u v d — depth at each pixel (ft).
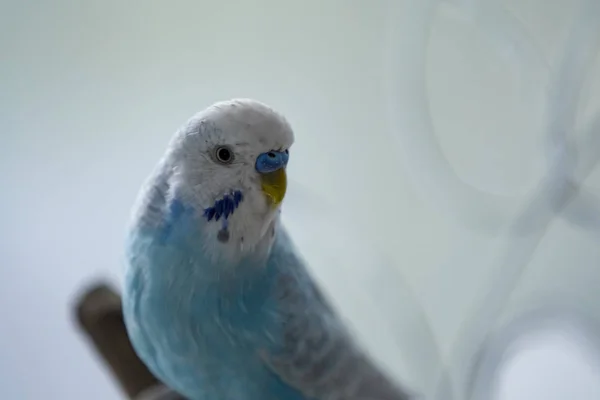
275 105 1.22
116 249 1.26
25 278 1.26
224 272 0.74
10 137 1.24
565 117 0.96
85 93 1.24
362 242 1.23
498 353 1.04
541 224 1.03
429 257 1.18
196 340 0.75
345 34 1.16
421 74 1.12
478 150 1.10
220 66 1.22
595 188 0.99
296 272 0.80
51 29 1.22
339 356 0.80
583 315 0.99
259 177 0.72
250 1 1.19
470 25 1.07
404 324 1.21
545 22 1.01
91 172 1.26
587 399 0.93
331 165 1.21
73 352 1.28
